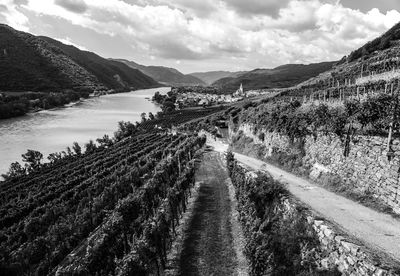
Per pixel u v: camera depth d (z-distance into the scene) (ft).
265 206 84.23
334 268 52.75
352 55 362.53
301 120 124.26
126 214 93.97
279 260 63.82
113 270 73.97
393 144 73.26
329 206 74.54
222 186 135.44
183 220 100.48
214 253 77.56
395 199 69.36
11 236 102.17
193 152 209.87
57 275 65.72
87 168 208.74
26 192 172.76
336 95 151.23
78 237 97.19
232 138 251.60
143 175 153.48
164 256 75.87
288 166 124.36
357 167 85.10
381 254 49.32
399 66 194.18
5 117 549.13
